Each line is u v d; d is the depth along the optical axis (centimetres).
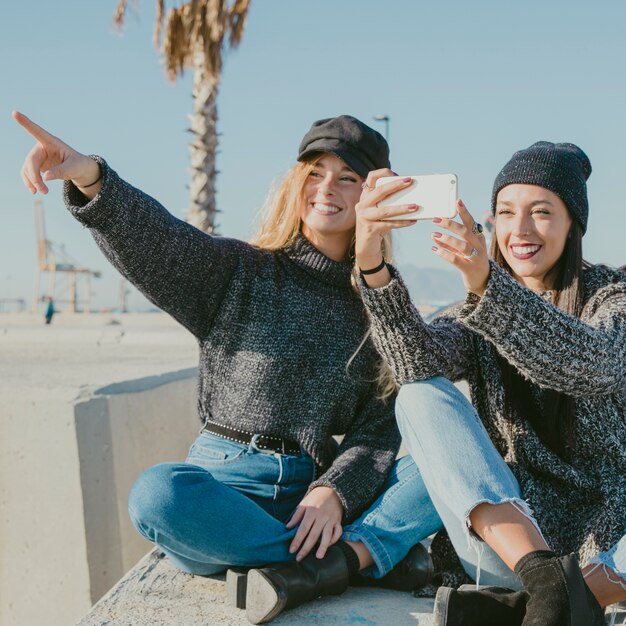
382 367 222
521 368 185
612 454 193
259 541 191
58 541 292
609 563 167
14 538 297
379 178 190
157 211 204
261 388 213
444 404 186
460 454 179
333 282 225
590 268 214
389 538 203
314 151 227
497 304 176
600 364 179
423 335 193
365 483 207
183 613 187
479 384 214
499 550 172
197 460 218
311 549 197
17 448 298
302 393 215
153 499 187
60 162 193
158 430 367
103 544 301
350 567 198
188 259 208
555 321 177
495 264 181
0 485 299
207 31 1001
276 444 214
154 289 206
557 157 203
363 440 219
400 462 217
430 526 209
